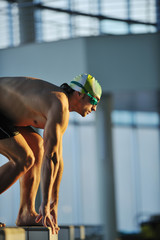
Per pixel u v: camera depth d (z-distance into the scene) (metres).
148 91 28.02
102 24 31.92
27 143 9.66
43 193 8.40
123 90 27.38
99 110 28.81
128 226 48.84
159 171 51.28
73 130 47.22
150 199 50.44
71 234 9.78
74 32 31.47
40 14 32.25
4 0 33.12
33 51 28.58
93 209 46.41
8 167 8.89
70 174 46.44
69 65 27.59
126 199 49.53
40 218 8.70
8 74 29.14
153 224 35.84
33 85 8.97
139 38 27.41
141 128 51.47
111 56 27.30
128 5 32.03
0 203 38.16
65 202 45.84
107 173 29.14
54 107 8.52
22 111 8.92
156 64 27.33
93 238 14.62
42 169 8.41
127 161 50.34
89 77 9.28
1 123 8.83
